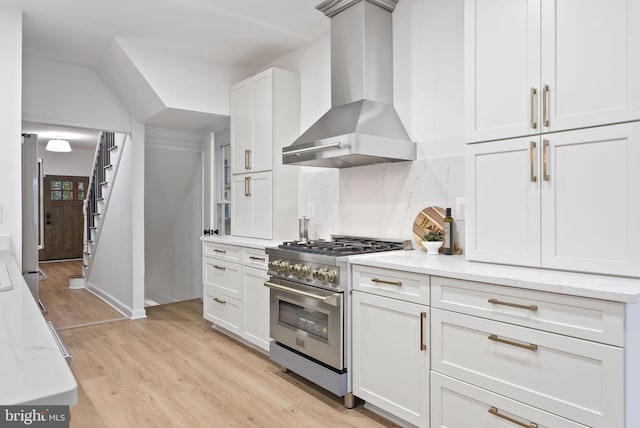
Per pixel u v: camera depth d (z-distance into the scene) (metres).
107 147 5.34
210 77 3.91
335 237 3.23
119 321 4.13
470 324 1.73
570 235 1.70
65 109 3.89
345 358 2.31
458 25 2.47
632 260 1.53
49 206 8.65
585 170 1.65
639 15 1.52
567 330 1.44
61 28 3.21
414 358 1.97
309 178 3.49
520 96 1.85
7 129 2.83
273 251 2.78
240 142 3.83
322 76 3.44
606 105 1.60
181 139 4.87
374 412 2.28
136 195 4.25
